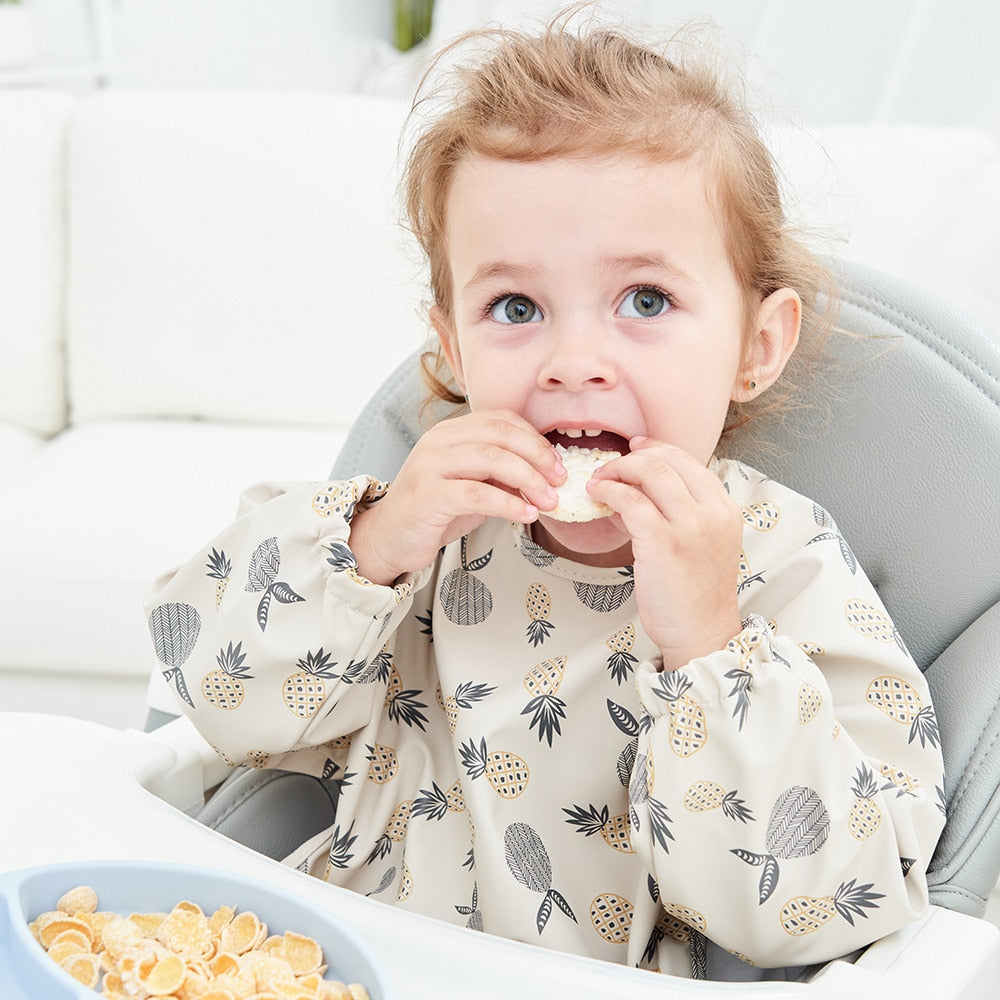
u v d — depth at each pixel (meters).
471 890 0.81
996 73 2.49
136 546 1.70
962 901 0.69
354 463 0.98
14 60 2.80
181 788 0.81
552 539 0.87
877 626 0.74
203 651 0.80
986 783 0.70
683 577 0.69
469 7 2.98
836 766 0.66
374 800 0.84
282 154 2.03
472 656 0.85
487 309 0.77
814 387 0.84
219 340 2.03
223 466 1.88
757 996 0.55
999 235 1.85
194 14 3.51
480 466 0.73
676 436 0.76
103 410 2.09
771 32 2.59
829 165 1.86
